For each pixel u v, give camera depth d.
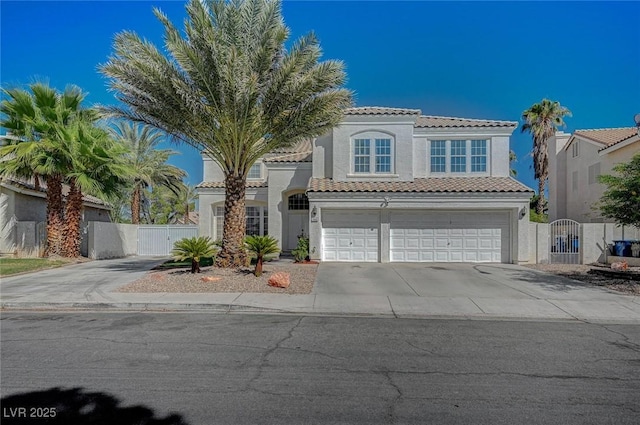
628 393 5.07
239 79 12.86
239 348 6.75
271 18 13.79
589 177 27.22
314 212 18.81
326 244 19.19
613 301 10.74
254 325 8.35
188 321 8.67
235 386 5.16
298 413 4.47
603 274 14.99
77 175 18.48
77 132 18.83
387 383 5.32
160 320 8.76
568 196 30.58
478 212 19.14
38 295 11.03
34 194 22.34
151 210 42.44
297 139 15.22
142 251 26.48
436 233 19.11
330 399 4.82
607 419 4.39
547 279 14.20
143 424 4.21
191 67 12.88
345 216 19.25
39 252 21.53
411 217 19.16
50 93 18.78
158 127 14.83
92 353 6.43
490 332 7.98
